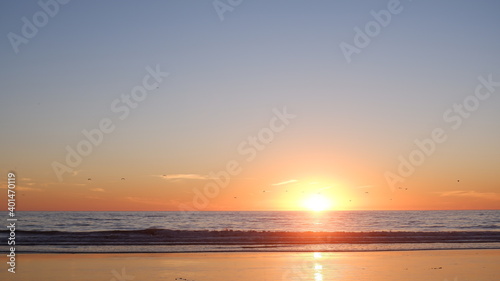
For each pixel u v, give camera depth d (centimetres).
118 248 2612
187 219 9375
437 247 2770
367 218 10444
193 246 2755
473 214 12594
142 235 3225
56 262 2056
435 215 12106
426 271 1878
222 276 1747
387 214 13550
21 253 2359
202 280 1669
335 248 2705
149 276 1738
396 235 3397
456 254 2433
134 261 2108
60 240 2952
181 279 1684
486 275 1792
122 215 10594
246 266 1984
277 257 2283
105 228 6359
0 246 2661
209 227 7012
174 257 2258
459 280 1697
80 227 6450
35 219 8300
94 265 1981
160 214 11519
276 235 3344
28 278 1684
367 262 2119
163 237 3145
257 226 7325
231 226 7325
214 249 2609
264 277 1734
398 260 2188
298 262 2111
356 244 2939
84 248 2595
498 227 6638
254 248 2673
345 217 11119
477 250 2623
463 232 3566
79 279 1675
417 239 3212
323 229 6556
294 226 7331
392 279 1705
